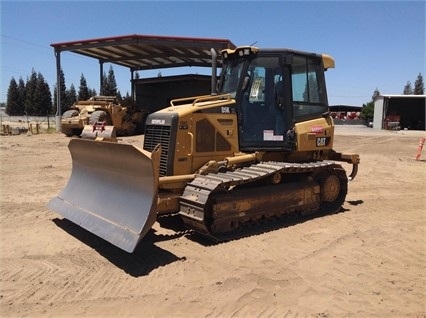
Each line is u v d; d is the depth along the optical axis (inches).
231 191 252.1
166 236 251.8
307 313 165.3
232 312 165.6
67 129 956.6
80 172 279.4
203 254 223.8
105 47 1031.6
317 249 234.1
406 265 214.2
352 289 186.4
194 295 178.4
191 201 233.1
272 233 259.6
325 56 313.4
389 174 525.3
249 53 275.1
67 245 238.1
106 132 273.6
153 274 199.0
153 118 268.1
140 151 210.1
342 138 1123.9
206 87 1306.6
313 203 300.5
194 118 259.0
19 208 316.5
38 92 3550.7
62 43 1052.5
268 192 268.5
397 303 174.6
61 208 266.5
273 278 195.2
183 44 948.6
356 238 254.4
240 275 197.5
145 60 1241.4
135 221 211.2
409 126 1936.5
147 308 168.1
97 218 234.4
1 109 4156.0
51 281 191.9
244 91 279.6
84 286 187.2
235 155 276.1
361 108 2930.6
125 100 1098.7
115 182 241.0
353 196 384.2
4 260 215.9
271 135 286.2
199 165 263.0
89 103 994.1
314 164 292.8
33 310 166.6
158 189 234.1
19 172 486.0
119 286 187.0
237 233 252.5
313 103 307.0
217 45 951.6
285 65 284.0
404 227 279.9
